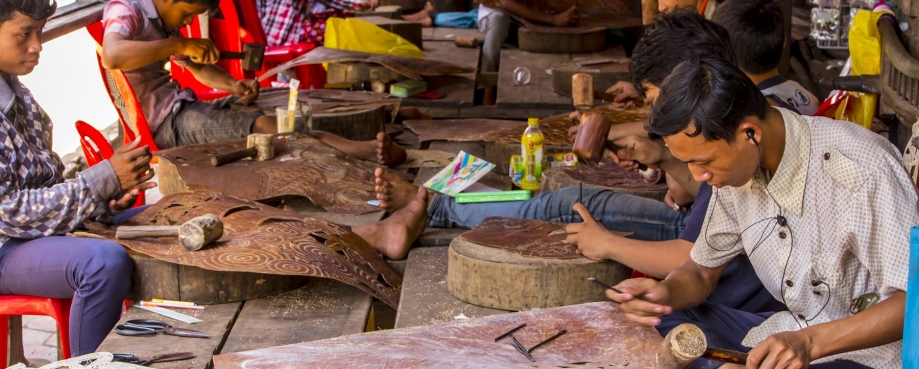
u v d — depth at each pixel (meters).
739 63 3.32
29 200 3.09
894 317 2.04
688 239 2.75
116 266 3.00
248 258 3.03
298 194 4.07
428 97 6.37
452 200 3.83
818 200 2.19
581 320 2.61
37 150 3.34
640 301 2.39
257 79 5.45
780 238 2.30
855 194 2.10
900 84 3.27
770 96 3.20
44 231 3.15
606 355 2.38
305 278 3.34
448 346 2.44
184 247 3.06
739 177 2.09
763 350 2.04
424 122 5.69
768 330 2.52
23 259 3.05
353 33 6.71
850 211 2.12
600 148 3.28
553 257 2.95
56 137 7.25
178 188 4.38
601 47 7.73
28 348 4.06
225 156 4.27
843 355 2.31
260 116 5.05
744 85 2.01
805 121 2.17
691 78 1.98
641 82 2.82
